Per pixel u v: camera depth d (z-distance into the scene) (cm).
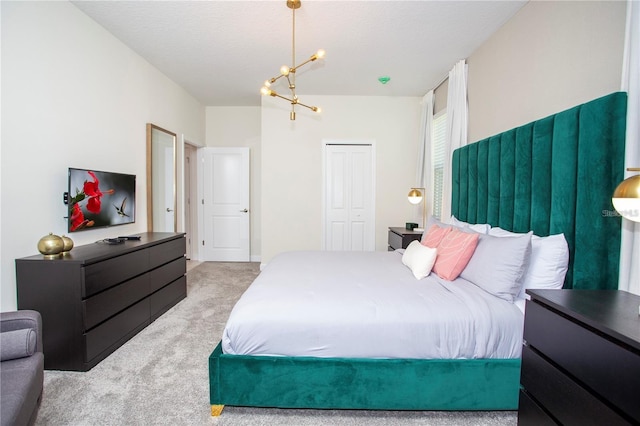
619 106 148
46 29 220
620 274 150
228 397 161
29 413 116
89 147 263
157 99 373
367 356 159
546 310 124
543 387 126
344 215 479
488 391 158
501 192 241
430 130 432
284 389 160
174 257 322
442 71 371
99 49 273
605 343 98
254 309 165
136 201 330
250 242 550
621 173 149
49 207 224
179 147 434
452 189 335
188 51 325
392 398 159
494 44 281
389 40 298
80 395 177
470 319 159
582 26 186
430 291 186
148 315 274
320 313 161
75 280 197
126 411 165
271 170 473
